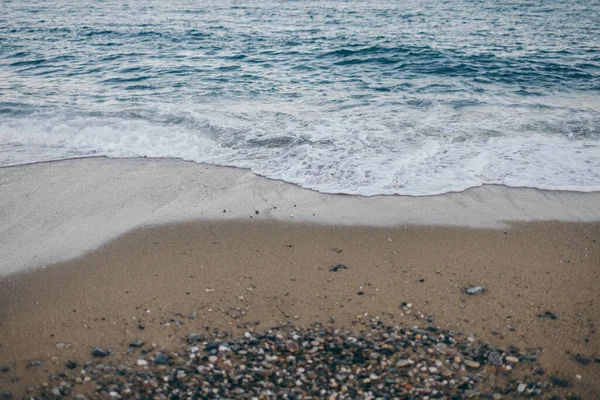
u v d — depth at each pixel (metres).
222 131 10.70
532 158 9.30
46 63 17.39
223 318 5.34
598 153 9.48
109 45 20.91
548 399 4.30
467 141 10.09
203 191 8.35
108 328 5.20
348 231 7.15
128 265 6.36
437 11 34.19
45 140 10.49
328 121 11.26
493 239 6.93
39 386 4.44
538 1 41.44
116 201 8.06
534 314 5.41
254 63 17.50
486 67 16.47
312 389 4.39
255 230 7.18
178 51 19.59
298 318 5.34
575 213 7.57
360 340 5.00
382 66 16.97
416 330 5.13
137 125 11.07
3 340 5.07
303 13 32.97
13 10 33.62
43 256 6.57
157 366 4.66
